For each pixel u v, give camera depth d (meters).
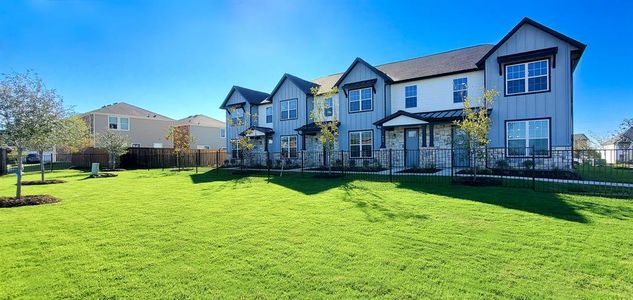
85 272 3.87
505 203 7.58
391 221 6.16
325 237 5.18
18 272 3.88
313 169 19.00
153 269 3.95
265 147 24.50
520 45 14.77
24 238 5.33
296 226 5.91
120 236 5.41
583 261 3.99
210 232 5.60
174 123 39.41
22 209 7.91
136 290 3.38
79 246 4.88
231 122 23.73
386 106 18.97
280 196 9.47
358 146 19.98
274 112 24.30
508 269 3.79
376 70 19.12
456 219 6.21
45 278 3.70
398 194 9.36
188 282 3.56
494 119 15.35
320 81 25.02
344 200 8.54
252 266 4.00
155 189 11.84
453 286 3.37
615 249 4.40
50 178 17.67
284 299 3.14
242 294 3.26
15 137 9.22
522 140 14.72
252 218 6.62
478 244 4.71
